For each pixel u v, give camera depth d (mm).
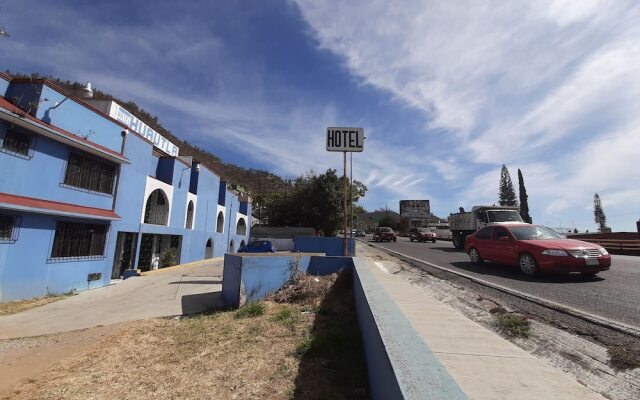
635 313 5004
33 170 10930
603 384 3078
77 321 8320
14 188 10320
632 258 13289
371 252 19453
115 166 14789
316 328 5938
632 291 6562
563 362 3582
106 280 14023
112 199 14633
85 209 12828
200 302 9570
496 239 10531
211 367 4629
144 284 12938
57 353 5898
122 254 15656
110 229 14375
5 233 10180
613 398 2855
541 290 6848
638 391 2896
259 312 7398
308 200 43094
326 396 3484
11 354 5973
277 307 7793
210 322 7078
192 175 24312
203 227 25375
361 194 49969
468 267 10883
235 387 3955
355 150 11062
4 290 10086
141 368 4812
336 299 7766
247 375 4254
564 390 2377
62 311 9242
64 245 12148
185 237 21812
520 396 2270
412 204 90625
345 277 8758
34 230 10945
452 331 3951
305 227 43656
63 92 12078
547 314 5074
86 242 13164
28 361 5543
